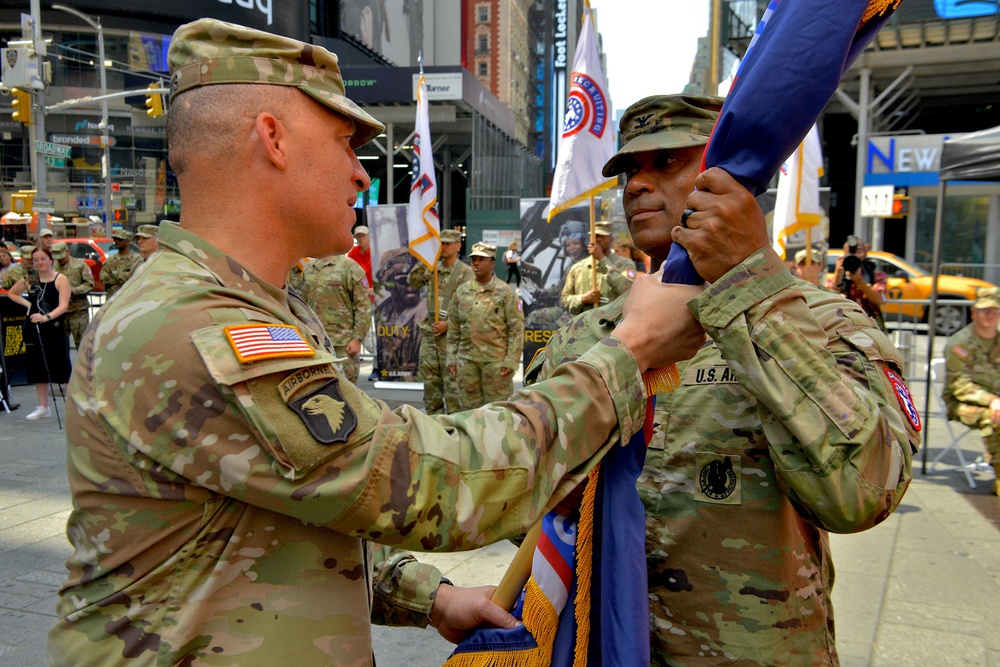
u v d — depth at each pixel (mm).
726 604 1512
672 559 1562
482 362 7309
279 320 1170
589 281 8508
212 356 1033
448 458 1103
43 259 8539
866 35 1237
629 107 1757
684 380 1602
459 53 55062
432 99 27125
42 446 7164
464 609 1541
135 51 37188
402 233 10750
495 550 4629
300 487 1047
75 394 1142
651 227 1723
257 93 1188
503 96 66125
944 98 21484
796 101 1169
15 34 36906
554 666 1424
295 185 1216
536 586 1436
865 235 17906
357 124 1332
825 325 1541
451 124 30828
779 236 5793
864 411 1287
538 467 1157
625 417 1231
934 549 4594
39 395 8586
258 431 1027
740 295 1236
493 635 1481
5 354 8469
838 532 1345
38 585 3955
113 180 37719
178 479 1074
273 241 1239
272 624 1103
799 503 1362
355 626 1173
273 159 1188
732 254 1239
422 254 8367
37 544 4547
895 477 1327
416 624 1625
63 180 37312
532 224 11016
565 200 5906
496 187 30766
